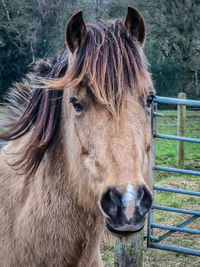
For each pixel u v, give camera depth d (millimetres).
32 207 2039
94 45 1715
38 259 2045
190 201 5836
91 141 1679
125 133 1605
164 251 4348
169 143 10523
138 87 1690
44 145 2021
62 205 2014
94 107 1676
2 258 2113
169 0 18938
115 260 3270
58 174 2023
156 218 5180
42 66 2203
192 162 8562
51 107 2031
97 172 1664
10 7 16547
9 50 16453
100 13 17203
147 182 1936
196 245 4504
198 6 19047
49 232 2023
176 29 19297
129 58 1710
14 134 2164
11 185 2166
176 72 20250
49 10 17859
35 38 17109
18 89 2395
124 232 1533
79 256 2082
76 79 1685
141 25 1847
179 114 7402
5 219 2131
